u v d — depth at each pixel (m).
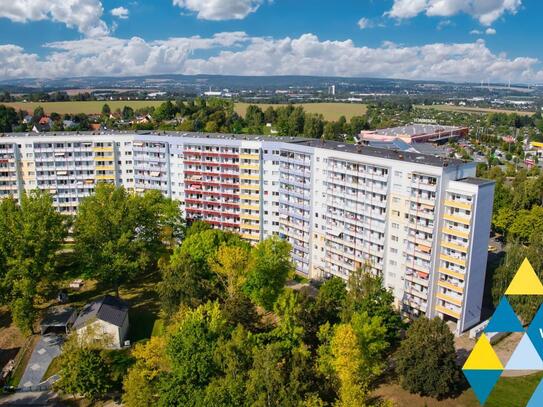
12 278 118.31
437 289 122.69
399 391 95.94
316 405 74.12
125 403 90.56
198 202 179.00
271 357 79.50
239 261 126.81
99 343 104.31
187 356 86.00
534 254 122.81
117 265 133.38
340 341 85.94
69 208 189.50
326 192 145.62
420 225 121.50
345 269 143.62
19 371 108.06
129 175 189.38
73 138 183.38
